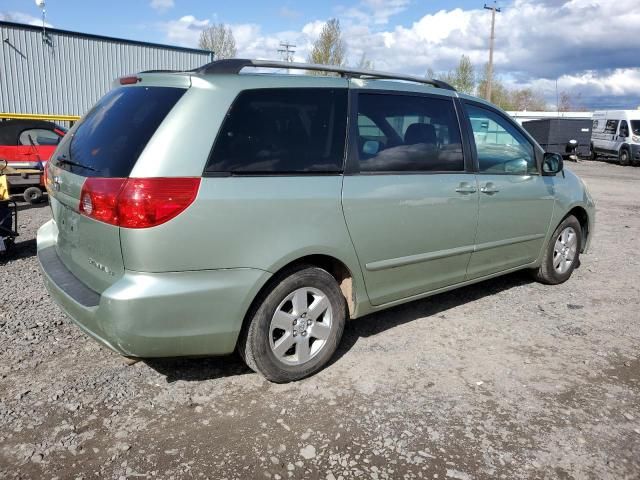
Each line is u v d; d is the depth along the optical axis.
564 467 2.66
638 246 7.67
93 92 22.05
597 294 5.32
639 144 25.23
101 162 2.98
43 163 10.23
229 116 3.01
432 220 3.95
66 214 3.32
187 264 2.84
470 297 5.13
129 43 22.72
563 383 3.49
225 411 3.07
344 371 3.58
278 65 3.31
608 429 2.98
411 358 3.79
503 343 4.09
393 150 3.74
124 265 2.80
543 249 5.24
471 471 2.62
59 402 3.11
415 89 4.00
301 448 2.75
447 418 3.05
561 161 4.98
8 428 2.85
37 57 20.44
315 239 3.26
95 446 2.73
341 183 3.39
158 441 2.78
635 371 3.68
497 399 3.27
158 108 2.97
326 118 3.41
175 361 3.64
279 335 3.33
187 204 2.79
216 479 2.52
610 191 14.99
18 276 5.49
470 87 57.16
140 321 2.77
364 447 2.77
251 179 3.03
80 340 3.92
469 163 4.26
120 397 3.18
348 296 3.65
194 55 24.94
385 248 3.68
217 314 2.96
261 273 3.06
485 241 4.46
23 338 3.92
